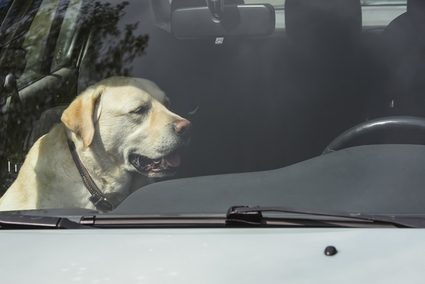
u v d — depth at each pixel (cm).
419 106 467
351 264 369
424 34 471
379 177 440
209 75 477
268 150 464
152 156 474
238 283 362
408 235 386
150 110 480
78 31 520
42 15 545
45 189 494
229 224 415
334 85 469
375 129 462
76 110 495
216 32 482
